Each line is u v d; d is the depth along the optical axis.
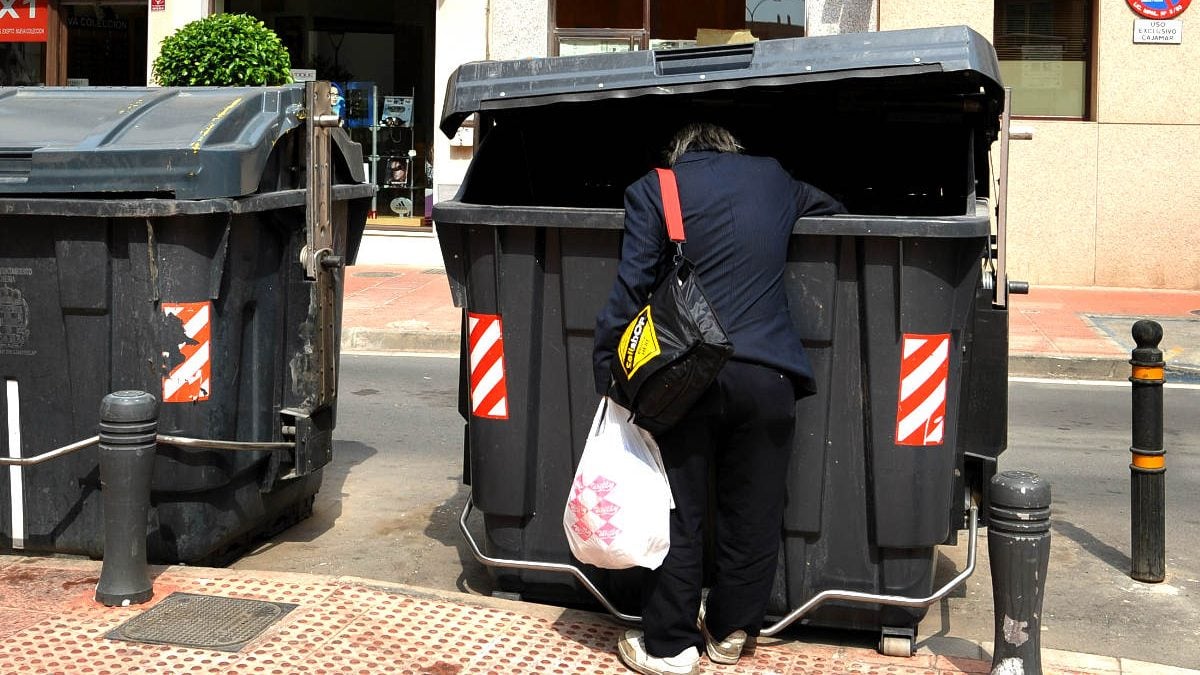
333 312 5.33
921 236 3.79
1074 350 10.54
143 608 4.33
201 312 4.65
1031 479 3.67
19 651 3.97
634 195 3.80
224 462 4.82
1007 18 14.26
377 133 15.62
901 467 3.98
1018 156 14.09
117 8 16.33
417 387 9.47
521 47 14.85
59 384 4.73
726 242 3.75
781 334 3.82
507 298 4.23
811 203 3.96
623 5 14.71
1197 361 10.40
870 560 4.11
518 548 4.45
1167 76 13.86
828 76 3.96
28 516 4.84
